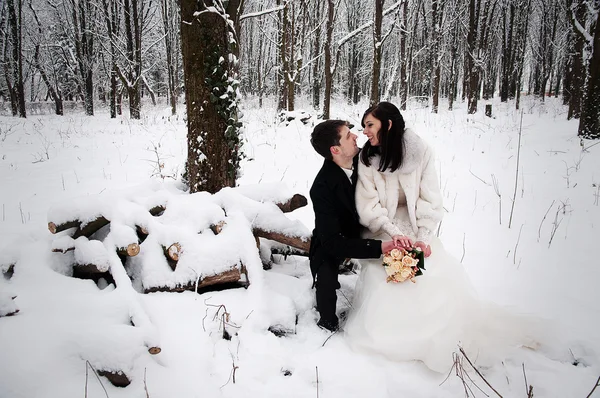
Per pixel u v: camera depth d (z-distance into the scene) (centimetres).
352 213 262
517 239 422
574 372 220
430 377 219
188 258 276
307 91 3503
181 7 352
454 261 260
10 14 1836
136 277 290
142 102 3306
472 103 1902
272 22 2389
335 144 252
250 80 3331
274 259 359
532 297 305
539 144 943
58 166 814
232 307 260
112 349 204
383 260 242
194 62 355
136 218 299
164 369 213
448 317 223
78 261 282
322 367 225
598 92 891
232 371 217
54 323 220
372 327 231
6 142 1117
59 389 189
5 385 185
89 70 2253
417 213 256
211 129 368
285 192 342
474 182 661
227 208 318
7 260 283
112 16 2170
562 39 2194
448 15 2419
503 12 2295
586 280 331
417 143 244
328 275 258
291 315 261
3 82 2736
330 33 1372
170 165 804
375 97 1342
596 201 518
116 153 962
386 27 2433
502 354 233
